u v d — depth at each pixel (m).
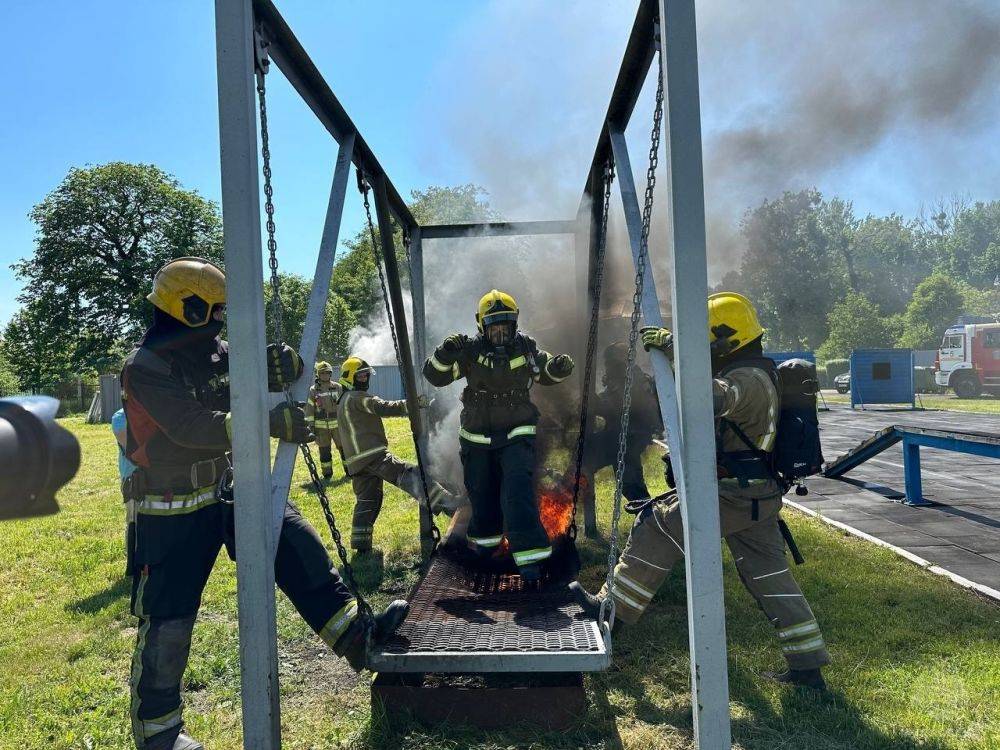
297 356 2.55
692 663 2.27
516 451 4.05
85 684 3.49
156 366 2.49
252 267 2.29
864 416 18.41
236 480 2.29
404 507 7.64
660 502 3.37
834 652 3.49
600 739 2.79
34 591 5.13
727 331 3.19
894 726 2.78
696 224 2.25
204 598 4.69
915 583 4.48
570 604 3.61
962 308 38.88
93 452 14.92
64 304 42.88
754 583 3.19
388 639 3.04
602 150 4.20
